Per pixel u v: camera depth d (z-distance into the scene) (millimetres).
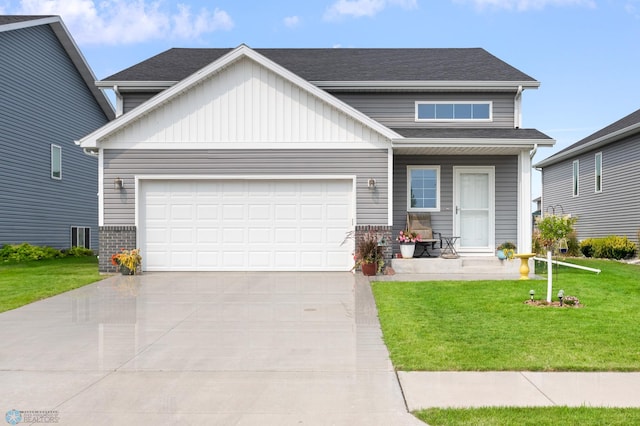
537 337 6316
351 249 12852
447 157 13992
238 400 4438
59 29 19516
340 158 12789
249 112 12844
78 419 4039
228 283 11125
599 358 5484
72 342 6391
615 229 20672
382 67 15672
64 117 20688
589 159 23062
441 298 8922
